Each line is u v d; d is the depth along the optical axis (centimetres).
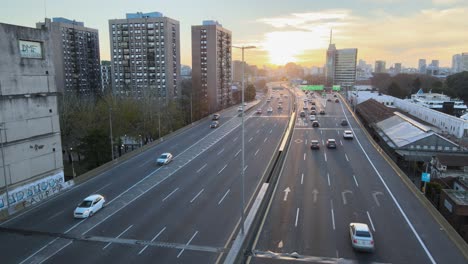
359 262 2167
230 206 3150
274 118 9256
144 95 9400
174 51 12962
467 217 3192
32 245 2484
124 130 7019
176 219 2881
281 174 4125
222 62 15362
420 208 3055
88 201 3086
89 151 5681
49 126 3884
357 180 3872
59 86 12850
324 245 2389
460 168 4600
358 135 6706
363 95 13025
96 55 14625
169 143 6228
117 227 2756
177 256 2266
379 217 2861
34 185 3591
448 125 7362
